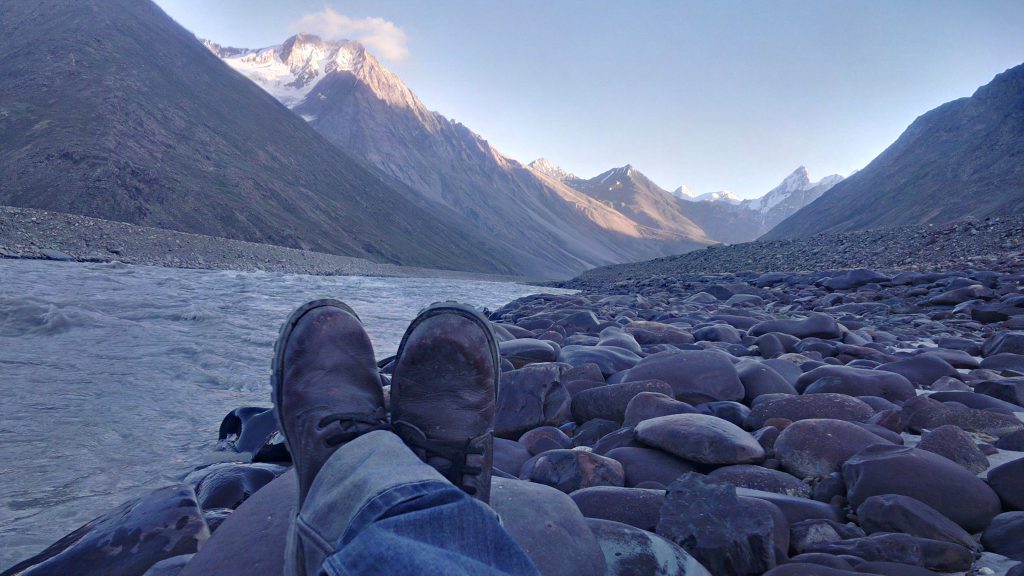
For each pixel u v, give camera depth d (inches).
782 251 1218.6
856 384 150.4
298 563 40.5
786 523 77.0
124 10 4571.9
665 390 143.3
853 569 65.4
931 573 63.2
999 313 309.4
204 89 4291.3
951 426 100.7
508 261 6299.2
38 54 3139.8
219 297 578.2
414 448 53.8
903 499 77.2
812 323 261.0
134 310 401.1
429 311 60.8
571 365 180.1
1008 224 786.2
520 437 138.8
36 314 328.2
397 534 34.3
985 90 4050.2
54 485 115.8
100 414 163.6
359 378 59.0
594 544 64.6
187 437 148.6
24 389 183.9
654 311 440.1
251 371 229.8
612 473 98.7
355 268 2052.2
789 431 103.7
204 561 55.2
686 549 71.2
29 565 71.6
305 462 49.6
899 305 397.4
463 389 55.9
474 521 36.8
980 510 79.5
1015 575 60.8
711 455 100.7
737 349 230.2
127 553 69.8
